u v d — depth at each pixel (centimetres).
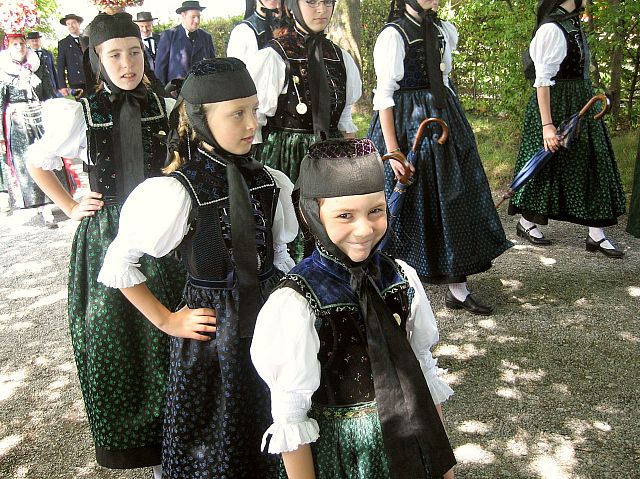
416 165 352
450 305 379
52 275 486
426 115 354
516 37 586
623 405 283
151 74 240
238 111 177
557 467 248
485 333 349
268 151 316
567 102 419
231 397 186
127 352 221
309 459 152
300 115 309
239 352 186
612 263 428
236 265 183
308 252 227
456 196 353
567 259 438
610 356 320
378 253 161
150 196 179
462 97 730
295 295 149
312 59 304
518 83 609
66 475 263
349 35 886
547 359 321
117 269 186
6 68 589
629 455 253
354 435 154
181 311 191
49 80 642
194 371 189
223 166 185
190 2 721
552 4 407
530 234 468
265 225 192
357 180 141
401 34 348
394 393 150
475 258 362
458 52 699
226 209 184
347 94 318
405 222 363
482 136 713
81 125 224
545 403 288
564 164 427
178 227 180
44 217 599
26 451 279
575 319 357
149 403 225
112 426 223
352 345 152
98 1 222
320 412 157
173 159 193
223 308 187
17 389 329
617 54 633
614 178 430
